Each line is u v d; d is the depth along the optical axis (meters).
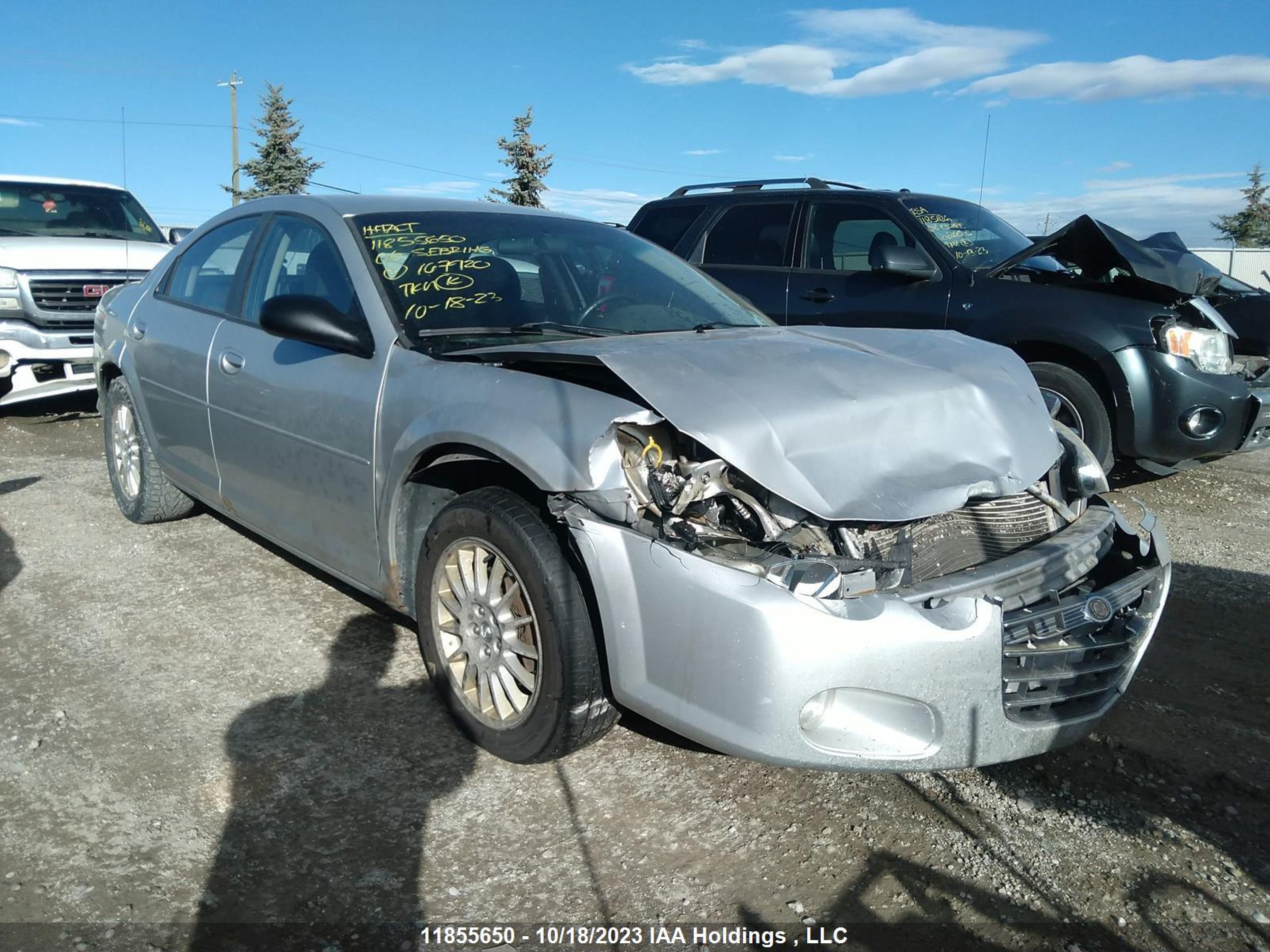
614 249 4.09
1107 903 2.42
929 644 2.39
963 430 2.87
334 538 3.51
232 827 2.60
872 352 3.25
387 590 3.31
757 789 2.87
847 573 2.42
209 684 3.39
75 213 9.09
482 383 2.89
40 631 3.80
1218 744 3.20
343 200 3.92
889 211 6.62
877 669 2.36
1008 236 6.84
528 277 3.64
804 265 6.97
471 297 3.45
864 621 2.34
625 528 2.55
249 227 4.28
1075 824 2.74
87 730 3.07
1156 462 5.88
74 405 8.84
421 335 3.26
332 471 3.42
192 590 4.25
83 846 2.50
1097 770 3.03
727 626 2.36
